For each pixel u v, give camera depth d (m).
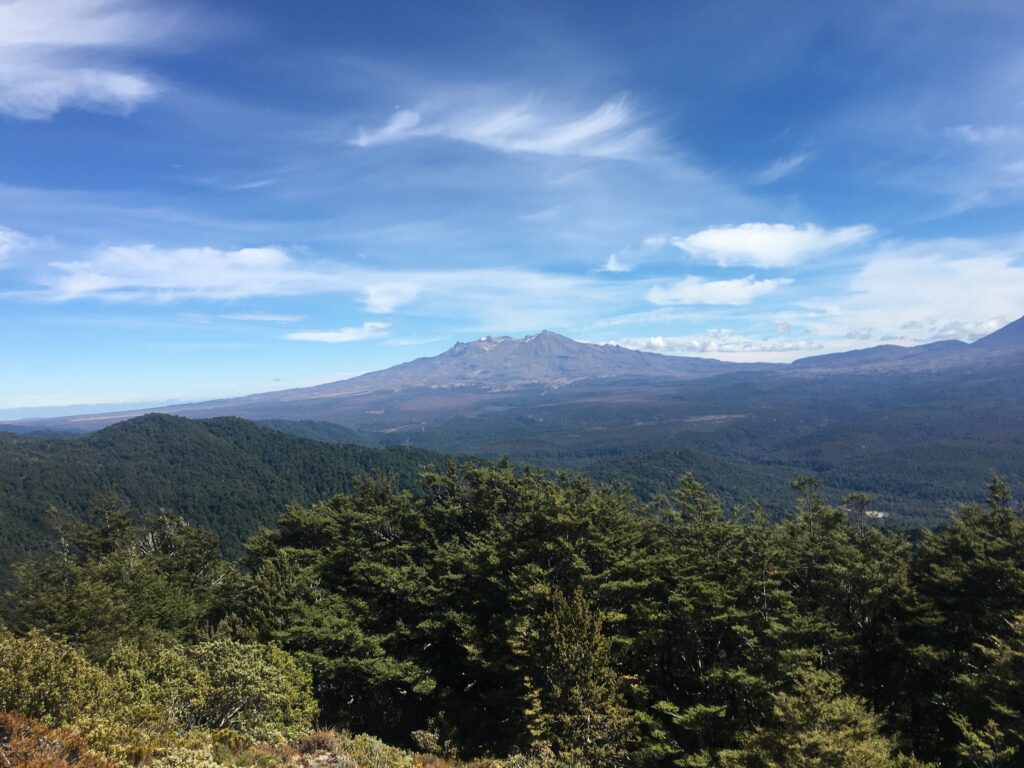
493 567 30.22
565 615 23.00
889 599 26.89
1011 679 19.39
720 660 24.95
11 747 10.29
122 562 46.22
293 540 40.53
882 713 23.34
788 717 18.36
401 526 39.03
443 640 31.75
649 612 25.42
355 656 29.08
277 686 18.38
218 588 46.72
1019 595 24.17
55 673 13.09
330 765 14.78
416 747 25.66
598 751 19.77
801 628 23.31
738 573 27.33
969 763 20.17
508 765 19.48
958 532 28.97
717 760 21.05
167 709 15.10
